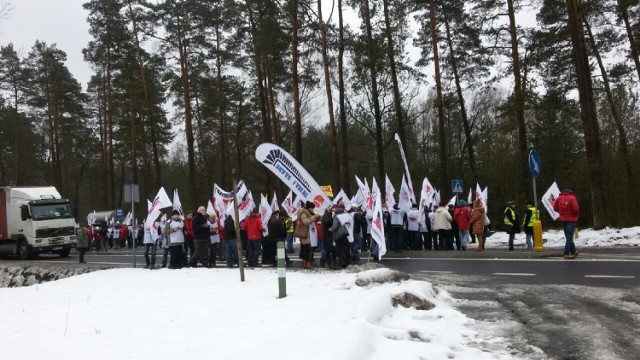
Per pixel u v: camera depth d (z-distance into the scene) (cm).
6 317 904
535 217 1631
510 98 2544
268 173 3784
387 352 569
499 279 1121
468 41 2989
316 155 5288
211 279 1193
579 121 3027
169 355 576
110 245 3866
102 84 4556
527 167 2508
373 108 3125
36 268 1805
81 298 1057
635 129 3306
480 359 580
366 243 1959
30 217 2662
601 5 2284
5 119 4434
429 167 3697
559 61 2494
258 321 725
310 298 870
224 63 3759
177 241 1574
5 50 4488
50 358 600
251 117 4259
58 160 4975
